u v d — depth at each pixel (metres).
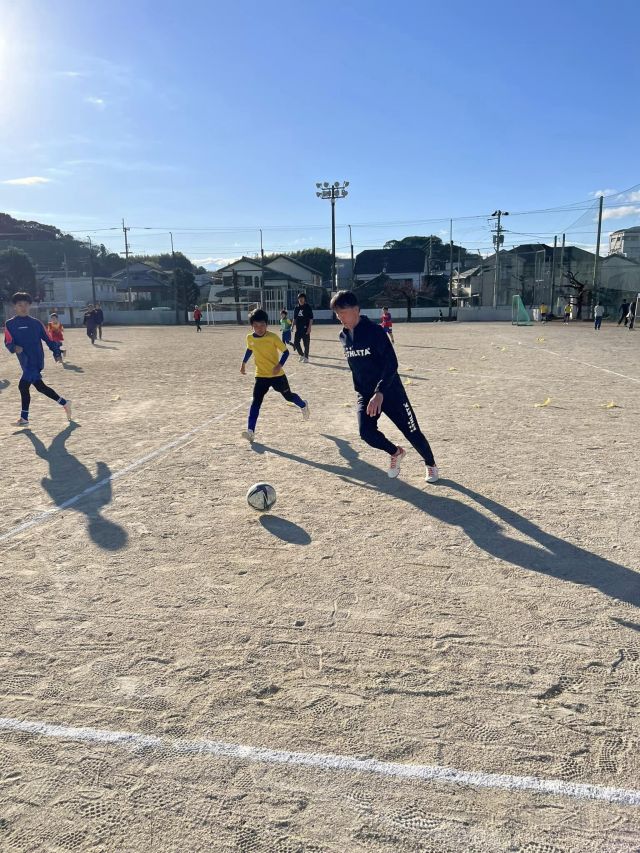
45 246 95.31
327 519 4.94
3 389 13.30
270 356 7.47
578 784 2.23
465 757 2.37
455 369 15.48
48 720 2.64
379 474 6.18
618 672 2.89
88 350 24.52
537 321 48.56
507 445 7.32
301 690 2.81
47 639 3.28
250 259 71.81
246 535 4.64
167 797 2.21
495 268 59.56
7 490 5.86
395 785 2.24
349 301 5.16
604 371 14.91
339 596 3.68
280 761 2.37
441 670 2.93
